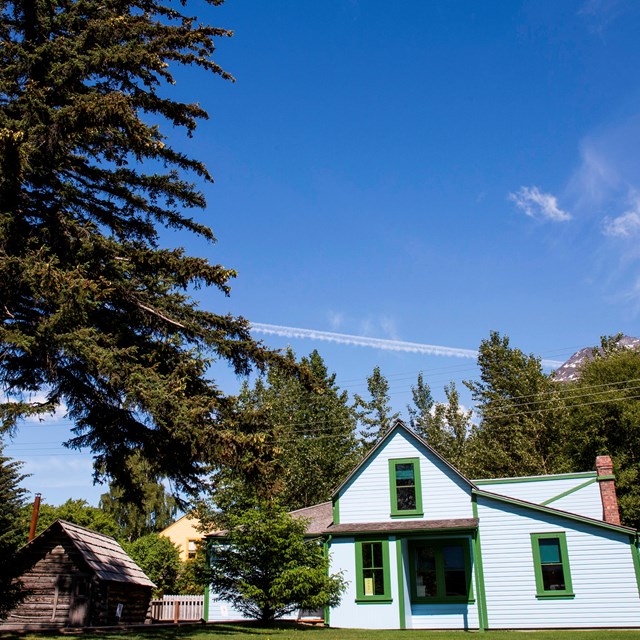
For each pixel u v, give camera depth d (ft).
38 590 77.66
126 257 52.34
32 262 42.55
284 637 51.19
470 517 75.00
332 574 73.92
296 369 54.60
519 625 69.31
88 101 45.60
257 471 46.68
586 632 60.13
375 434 178.40
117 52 47.03
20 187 45.65
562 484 82.02
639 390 144.66
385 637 53.78
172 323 53.26
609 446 137.18
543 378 163.84
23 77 49.16
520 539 72.43
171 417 44.29
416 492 77.97
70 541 79.77
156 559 146.30
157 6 56.54
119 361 45.42
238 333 56.03
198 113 55.57
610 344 188.44
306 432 152.76
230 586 68.44
